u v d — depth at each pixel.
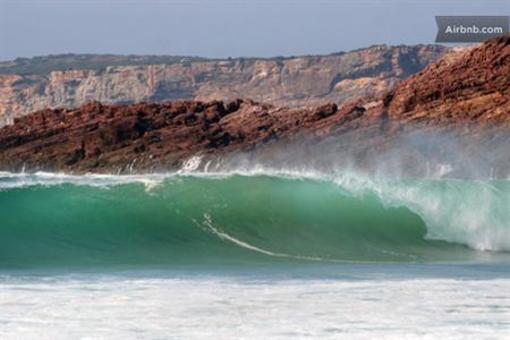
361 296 74.88
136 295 74.38
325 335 60.47
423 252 119.19
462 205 131.00
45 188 115.88
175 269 93.56
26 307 68.44
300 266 98.50
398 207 130.50
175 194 119.56
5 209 111.81
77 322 63.59
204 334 60.56
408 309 69.12
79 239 110.06
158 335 60.22
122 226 114.25
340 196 129.00
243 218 121.12
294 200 125.94
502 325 63.88
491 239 128.25
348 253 115.00
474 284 82.25
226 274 89.19
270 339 59.38
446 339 59.53
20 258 101.62
